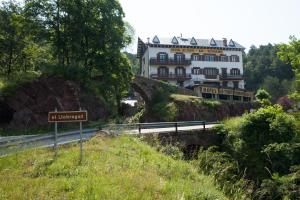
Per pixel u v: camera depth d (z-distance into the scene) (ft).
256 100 220.84
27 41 141.28
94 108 116.98
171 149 62.54
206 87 211.20
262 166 85.81
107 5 126.72
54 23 124.36
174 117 160.45
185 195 31.09
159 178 35.96
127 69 135.64
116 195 29.01
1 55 141.08
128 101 237.04
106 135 66.95
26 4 125.70
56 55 131.23
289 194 59.11
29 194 29.30
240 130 96.27
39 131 96.73
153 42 248.11
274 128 90.33
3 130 95.30
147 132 83.46
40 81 111.34
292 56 94.58
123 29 134.51
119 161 42.68
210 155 54.39
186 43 255.50
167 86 191.21
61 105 108.47
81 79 120.06
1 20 137.28
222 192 37.17
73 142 60.23
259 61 365.61
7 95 103.81
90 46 128.16
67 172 36.96
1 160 43.19
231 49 263.29
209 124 111.04
